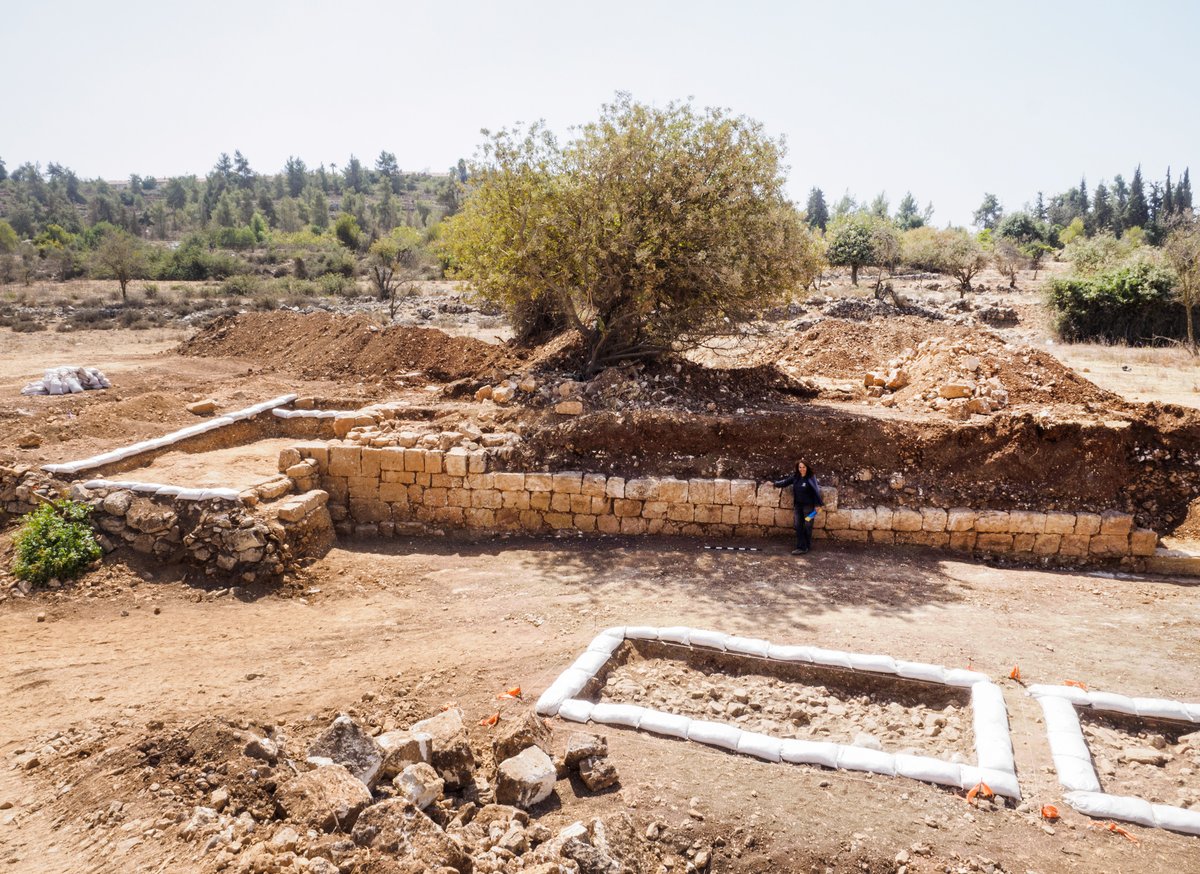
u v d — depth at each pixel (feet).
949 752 20.53
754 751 19.99
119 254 155.02
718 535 38.91
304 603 32.27
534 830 16.52
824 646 26.37
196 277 215.10
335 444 41.45
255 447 45.96
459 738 19.24
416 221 454.40
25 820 17.03
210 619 30.45
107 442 44.04
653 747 20.38
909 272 200.85
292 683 24.79
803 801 18.17
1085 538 36.24
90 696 23.81
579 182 44.14
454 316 127.13
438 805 17.90
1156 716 21.74
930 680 23.50
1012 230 286.05
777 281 45.44
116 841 15.58
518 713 22.45
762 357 64.54
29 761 19.66
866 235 183.83
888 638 27.09
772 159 45.24
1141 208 347.15
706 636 26.07
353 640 28.32
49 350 89.35
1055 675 24.48
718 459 39.75
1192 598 31.94
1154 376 69.15
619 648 26.13
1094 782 18.53
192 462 41.93
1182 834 17.10
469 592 32.89
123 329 113.19
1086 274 116.26
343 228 288.92
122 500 34.88
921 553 36.91
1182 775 19.51
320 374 63.00
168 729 20.76
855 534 37.88
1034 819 17.52
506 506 40.01
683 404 44.42
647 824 17.47
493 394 48.65
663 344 48.11
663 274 43.57
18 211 425.69
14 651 27.43
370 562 36.58
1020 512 36.94
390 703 23.24
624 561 35.78
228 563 33.17
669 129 44.11
